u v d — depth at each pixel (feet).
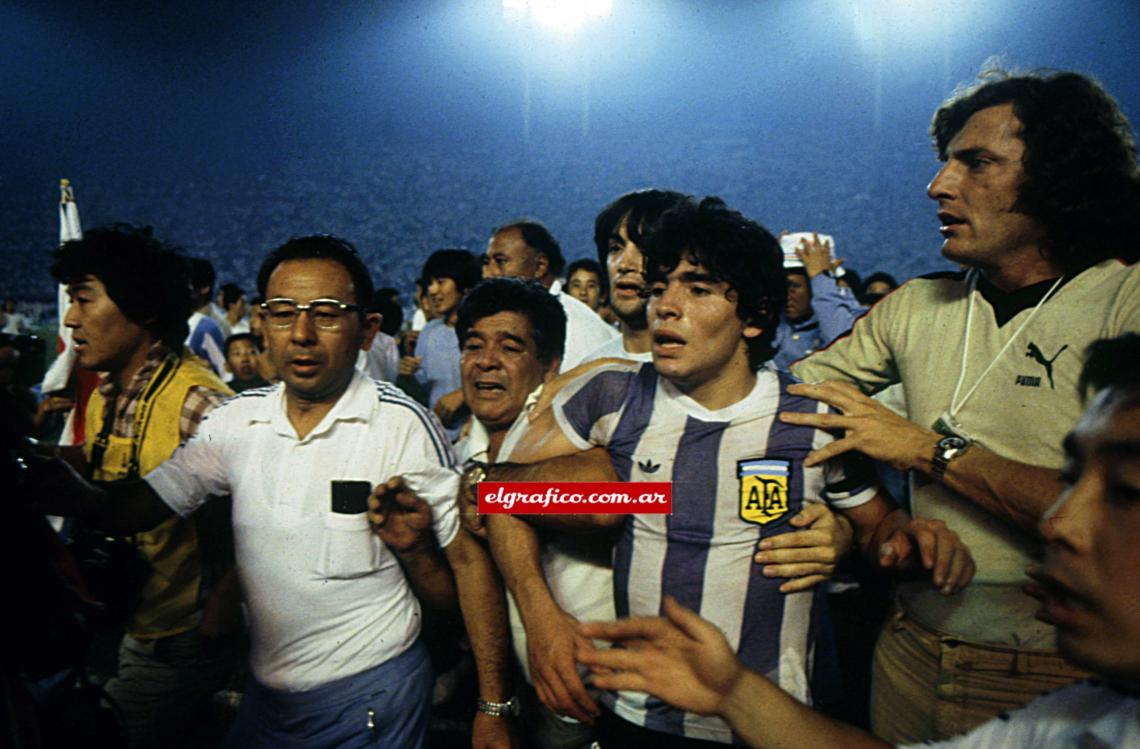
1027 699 4.20
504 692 4.71
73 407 8.64
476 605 4.67
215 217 77.97
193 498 4.77
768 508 3.90
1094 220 3.93
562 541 4.60
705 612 3.95
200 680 5.44
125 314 5.27
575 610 4.61
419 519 4.39
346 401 4.44
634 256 5.90
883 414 4.05
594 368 4.50
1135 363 2.26
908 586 4.66
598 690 4.41
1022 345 4.11
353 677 4.43
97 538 4.95
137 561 4.96
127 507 4.71
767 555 3.87
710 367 3.86
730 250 3.71
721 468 3.95
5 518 3.55
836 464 4.09
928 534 4.03
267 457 4.44
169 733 5.53
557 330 5.32
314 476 4.36
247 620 4.86
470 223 78.07
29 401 6.39
